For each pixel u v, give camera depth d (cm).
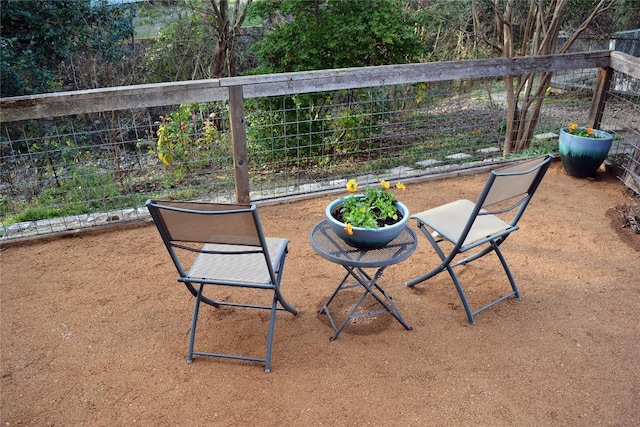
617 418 214
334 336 262
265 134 628
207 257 257
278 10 770
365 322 277
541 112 666
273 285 234
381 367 243
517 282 311
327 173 569
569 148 443
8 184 538
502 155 549
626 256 338
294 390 230
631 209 394
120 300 296
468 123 634
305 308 288
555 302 292
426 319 278
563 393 228
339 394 227
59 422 214
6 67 739
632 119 486
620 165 452
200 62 1031
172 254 238
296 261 336
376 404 221
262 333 269
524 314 282
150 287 309
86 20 861
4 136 736
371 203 263
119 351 256
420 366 244
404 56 714
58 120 788
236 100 365
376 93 625
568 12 841
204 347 259
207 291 304
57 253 347
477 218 291
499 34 692
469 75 421
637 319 278
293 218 395
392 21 681
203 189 483
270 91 371
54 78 836
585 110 644
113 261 337
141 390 231
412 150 609
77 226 377
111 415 218
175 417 216
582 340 262
